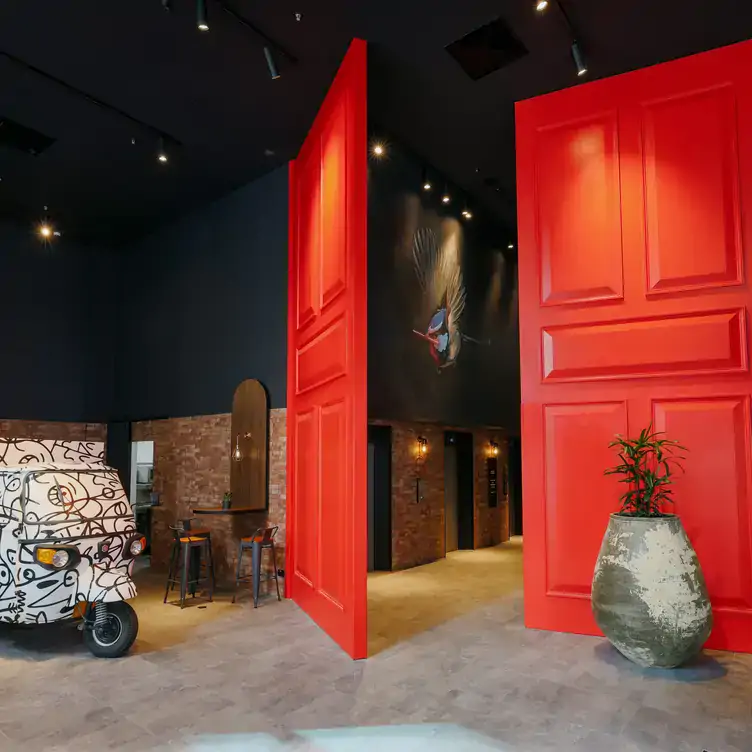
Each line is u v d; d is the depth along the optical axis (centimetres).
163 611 607
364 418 477
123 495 511
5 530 464
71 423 935
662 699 373
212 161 731
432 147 762
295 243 702
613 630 426
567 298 537
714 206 489
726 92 491
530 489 538
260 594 682
